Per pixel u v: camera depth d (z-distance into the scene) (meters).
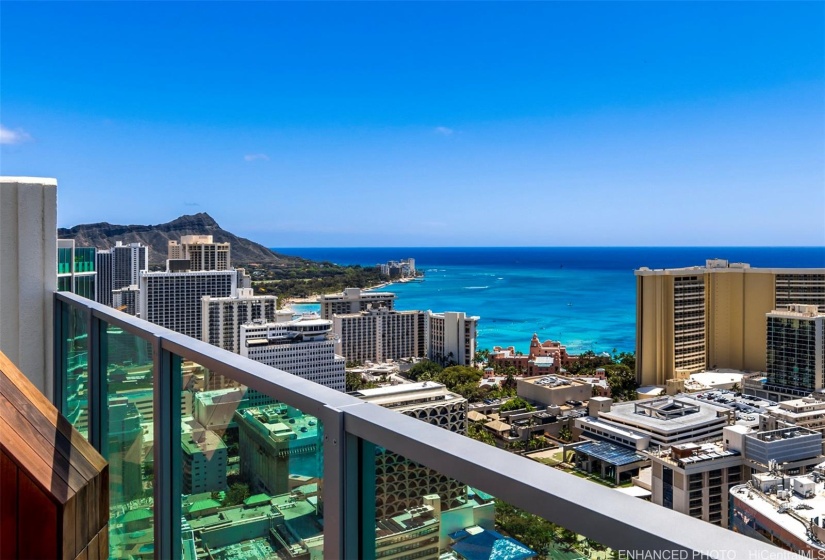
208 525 1.11
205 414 1.13
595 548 0.43
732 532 0.38
